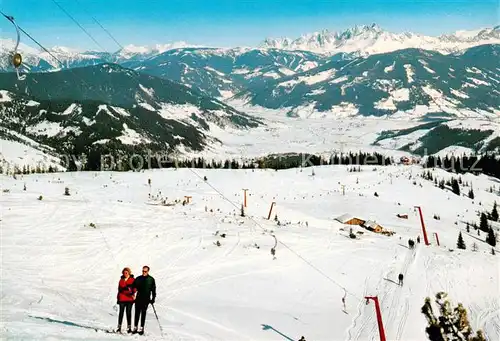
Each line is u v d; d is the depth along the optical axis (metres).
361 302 49.53
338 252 68.44
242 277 51.28
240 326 36.59
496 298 60.84
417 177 172.12
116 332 18.84
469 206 143.38
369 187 148.88
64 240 51.44
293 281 52.97
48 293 30.14
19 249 45.50
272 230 76.69
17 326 16.88
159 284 44.88
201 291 45.09
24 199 72.12
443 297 20.75
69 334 16.61
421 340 40.41
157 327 26.94
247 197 114.50
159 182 125.94
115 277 42.53
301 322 40.81
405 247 79.81
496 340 48.22
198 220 75.50
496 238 107.94
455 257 77.94
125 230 59.97
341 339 38.31
